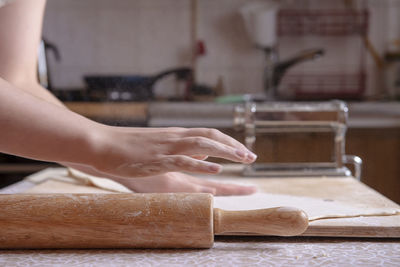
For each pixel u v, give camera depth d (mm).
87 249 394
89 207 384
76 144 389
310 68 2344
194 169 390
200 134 445
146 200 389
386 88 2293
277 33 2332
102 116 1514
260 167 801
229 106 1833
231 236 428
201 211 381
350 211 482
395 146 1715
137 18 2361
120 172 399
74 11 2352
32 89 589
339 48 2334
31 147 383
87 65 2375
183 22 2357
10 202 388
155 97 2152
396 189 1715
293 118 781
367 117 1757
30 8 584
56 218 379
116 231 381
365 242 419
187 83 2324
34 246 388
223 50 2348
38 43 612
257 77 2338
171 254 380
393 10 2318
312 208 505
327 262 357
